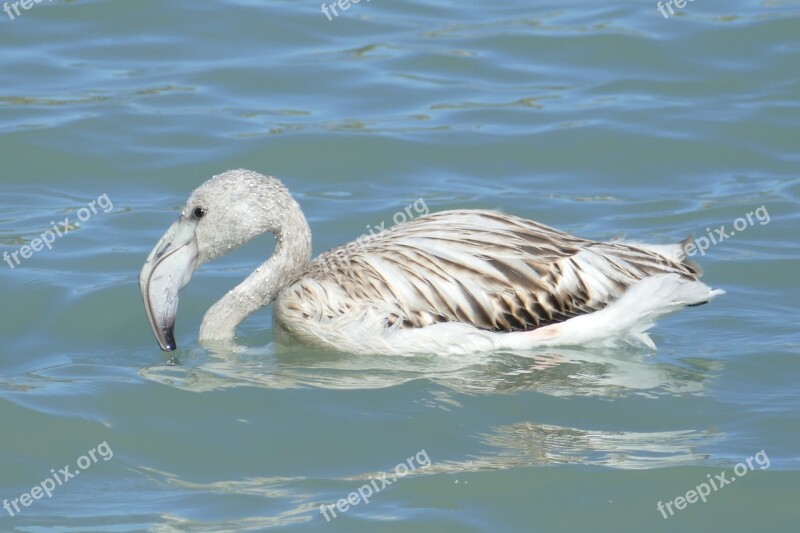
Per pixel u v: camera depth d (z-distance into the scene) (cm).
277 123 2084
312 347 1441
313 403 1319
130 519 1124
